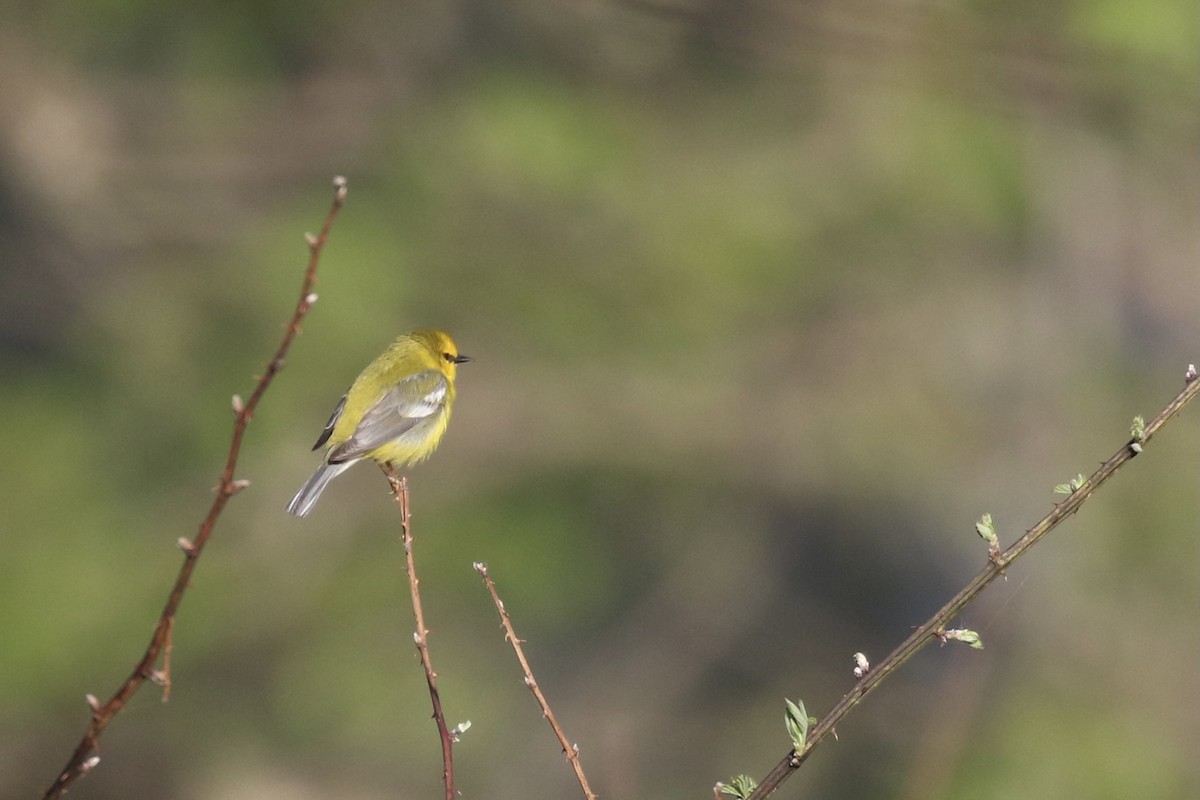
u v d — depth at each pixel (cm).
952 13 1489
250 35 1734
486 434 1730
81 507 1562
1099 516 1742
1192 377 420
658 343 1747
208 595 1594
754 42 1376
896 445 1822
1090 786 1473
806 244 1788
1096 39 1532
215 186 1739
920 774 852
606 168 1688
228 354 1619
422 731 1692
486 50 1781
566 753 459
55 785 388
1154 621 1667
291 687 1658
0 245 1662
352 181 1723
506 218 1706
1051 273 1883
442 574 1686
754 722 1764
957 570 1855
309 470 1633
